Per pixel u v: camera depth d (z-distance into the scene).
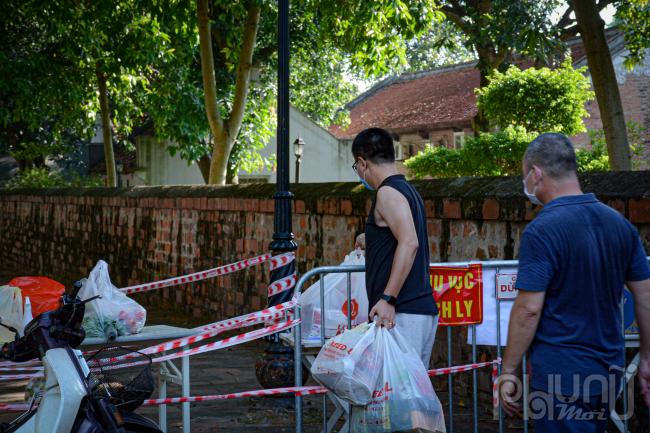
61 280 17.66
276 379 6.32
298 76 28.66
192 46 15.88
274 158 23.41
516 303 3.14
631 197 5.08
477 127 21.09
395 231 4.07
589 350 3.08
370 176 4.30
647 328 3.25
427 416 4.00
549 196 3.23
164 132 20.38
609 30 25.81
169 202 12.89
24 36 20.55
